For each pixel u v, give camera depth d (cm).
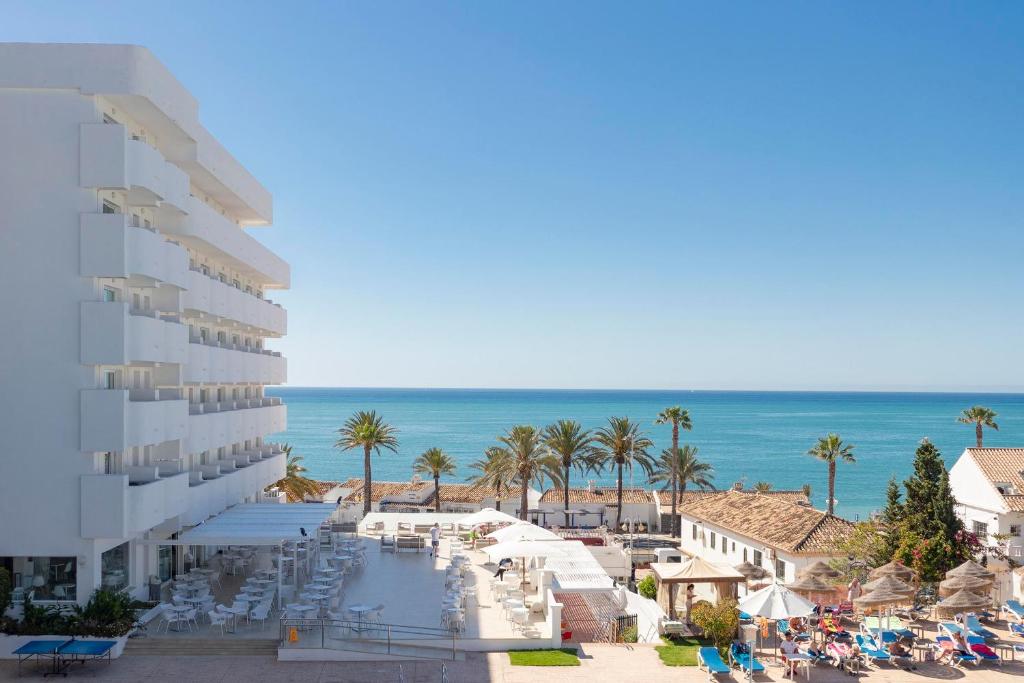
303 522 3688
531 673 2733
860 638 2966
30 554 2944
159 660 2803
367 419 7025
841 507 10288
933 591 3638
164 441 3391
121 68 3011
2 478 2955
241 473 4369
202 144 3828
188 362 3709
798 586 3158
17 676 2634
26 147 2989
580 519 7312
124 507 2950
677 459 7275
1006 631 3256
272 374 5262
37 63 2983
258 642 2909
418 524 5422
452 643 2956
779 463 15400
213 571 3725
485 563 4253
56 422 2961
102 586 3047
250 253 4634
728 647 3066
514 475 6612
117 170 2980
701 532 5566
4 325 2978
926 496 3869
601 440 7012
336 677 2653
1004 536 4712
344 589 3625
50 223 2986
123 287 3275
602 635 3294
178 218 3634
